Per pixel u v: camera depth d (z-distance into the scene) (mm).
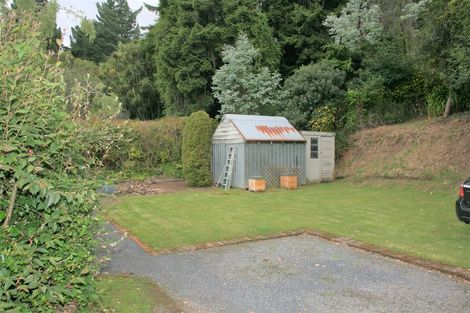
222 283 4816
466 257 5680
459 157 12844
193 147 14961
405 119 17094
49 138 3021
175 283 4816
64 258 3119
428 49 13438
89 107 3967
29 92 2756
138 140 16266
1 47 2797
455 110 15320
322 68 19609
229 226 7859
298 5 26078
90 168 4152
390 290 4570
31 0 3740
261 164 14438
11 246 2695
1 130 2727
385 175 14219
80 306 3539
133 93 29766
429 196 11500
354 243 6562
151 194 12812
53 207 2992
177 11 23500
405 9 18641
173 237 7031
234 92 20000
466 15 11492
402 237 6867
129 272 5223
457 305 4137
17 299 2719
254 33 22391
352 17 22125
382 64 18016
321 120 17422
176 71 22672
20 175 2580
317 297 4367
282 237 7137
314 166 16078
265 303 4203
